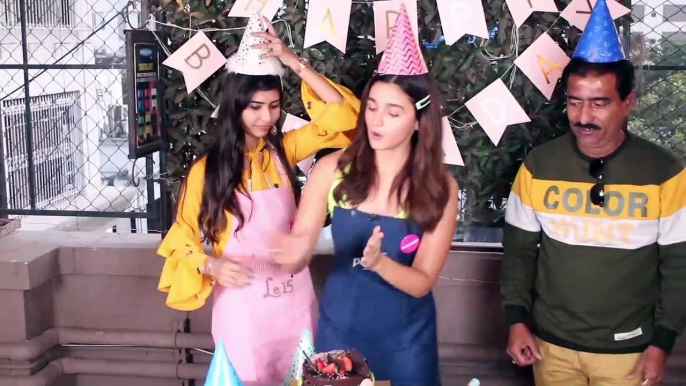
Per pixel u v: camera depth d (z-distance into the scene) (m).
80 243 2.68
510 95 2.43
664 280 1.91
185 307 2.02
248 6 2.46
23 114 3.70
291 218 2.02
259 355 1.95
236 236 1.95
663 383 2.46
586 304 1.93
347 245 1.75
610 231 1.89
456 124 2.52
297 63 2.04
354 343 1.74
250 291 1.94
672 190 1.87
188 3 2.52
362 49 2.49
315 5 2.40
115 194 3.82
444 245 1.74
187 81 2.49
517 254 2.07
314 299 2.05
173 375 2.66
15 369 2.54
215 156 1.94
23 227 3.72
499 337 2.59
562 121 2.50
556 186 1.95
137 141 2.39
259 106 1.92
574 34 2.43
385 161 1.73
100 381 2.73
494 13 2.44
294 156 2.15
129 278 2.65
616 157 1.89
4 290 2.50
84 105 3.84
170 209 2.71
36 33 3.88
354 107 2.12
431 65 2.48
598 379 1.97
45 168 3.82
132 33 2.33
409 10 2.38
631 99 1.88
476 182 2.57
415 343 1.74
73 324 2.71
